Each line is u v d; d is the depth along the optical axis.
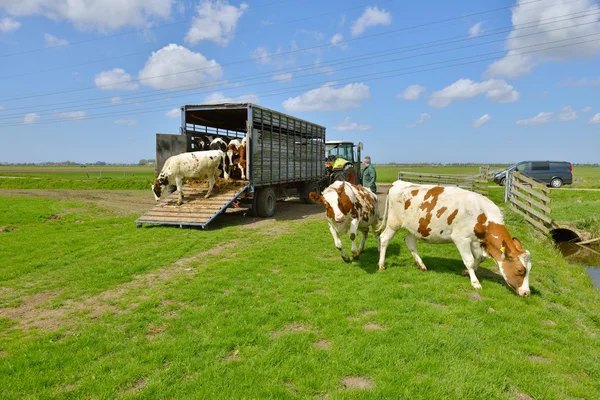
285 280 6.61
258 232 11.20
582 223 14.16
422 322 4.91
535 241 11.34
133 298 6.04
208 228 11.77
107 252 9.04
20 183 33.09
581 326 5.29
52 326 5.14
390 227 7.18
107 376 3.80
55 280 7.14
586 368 4.01
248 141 12.72
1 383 3.69
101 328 4.92
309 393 3.52
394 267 7.33
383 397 3.42
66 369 3.94
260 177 13.48
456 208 6.34
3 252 9.22
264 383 3.63
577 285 7.73
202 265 7.90
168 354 4.18
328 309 5.36
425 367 3.89
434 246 9.07
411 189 6.90
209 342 4.42
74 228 12.77
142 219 12.16
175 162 12.33
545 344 4.50
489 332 4.65
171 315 5.35
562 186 26.59
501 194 20.00
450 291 6.06
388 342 4.38
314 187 18.97
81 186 32.06
